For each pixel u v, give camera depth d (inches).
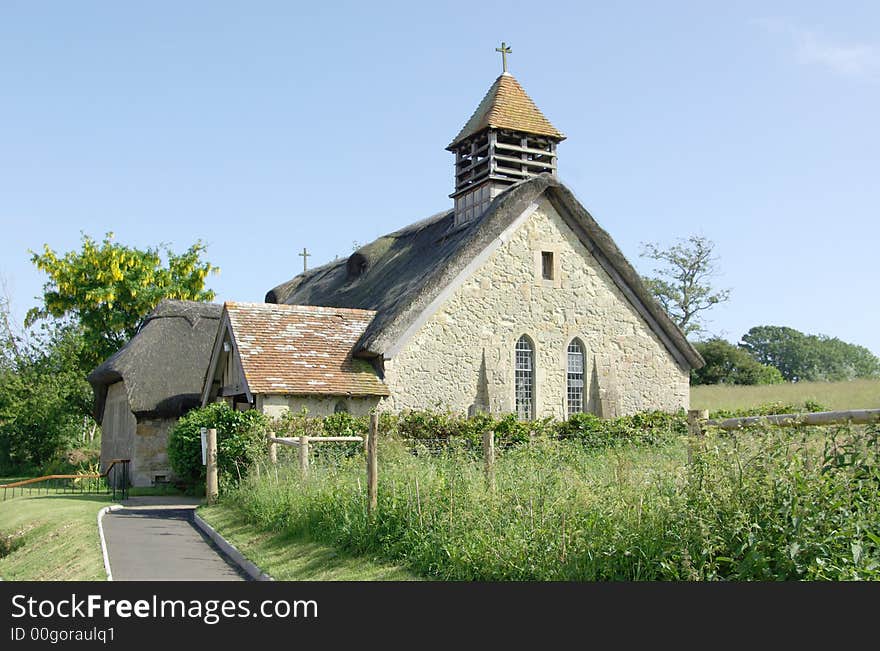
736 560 265.0
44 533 648.4
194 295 1724.9
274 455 673.0
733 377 2354.8
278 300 1563.7
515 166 1131.9
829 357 3577.8
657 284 2475.4
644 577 285.7
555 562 309.3
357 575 381.1
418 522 398.6
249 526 578.9
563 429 888.3
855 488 255.3
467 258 975.6
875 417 253.4
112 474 1159.6
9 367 1668.3
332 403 892.0
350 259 1290.6
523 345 1016.2
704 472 287.4
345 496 469.4
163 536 600.4
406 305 936.3
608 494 328.2
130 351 1112.8
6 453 1450.5
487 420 874.1
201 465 878.4
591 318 1058.7
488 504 372.5
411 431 837.2
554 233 1047.0
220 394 999.6
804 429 276.5
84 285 1641.2
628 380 1072.2
